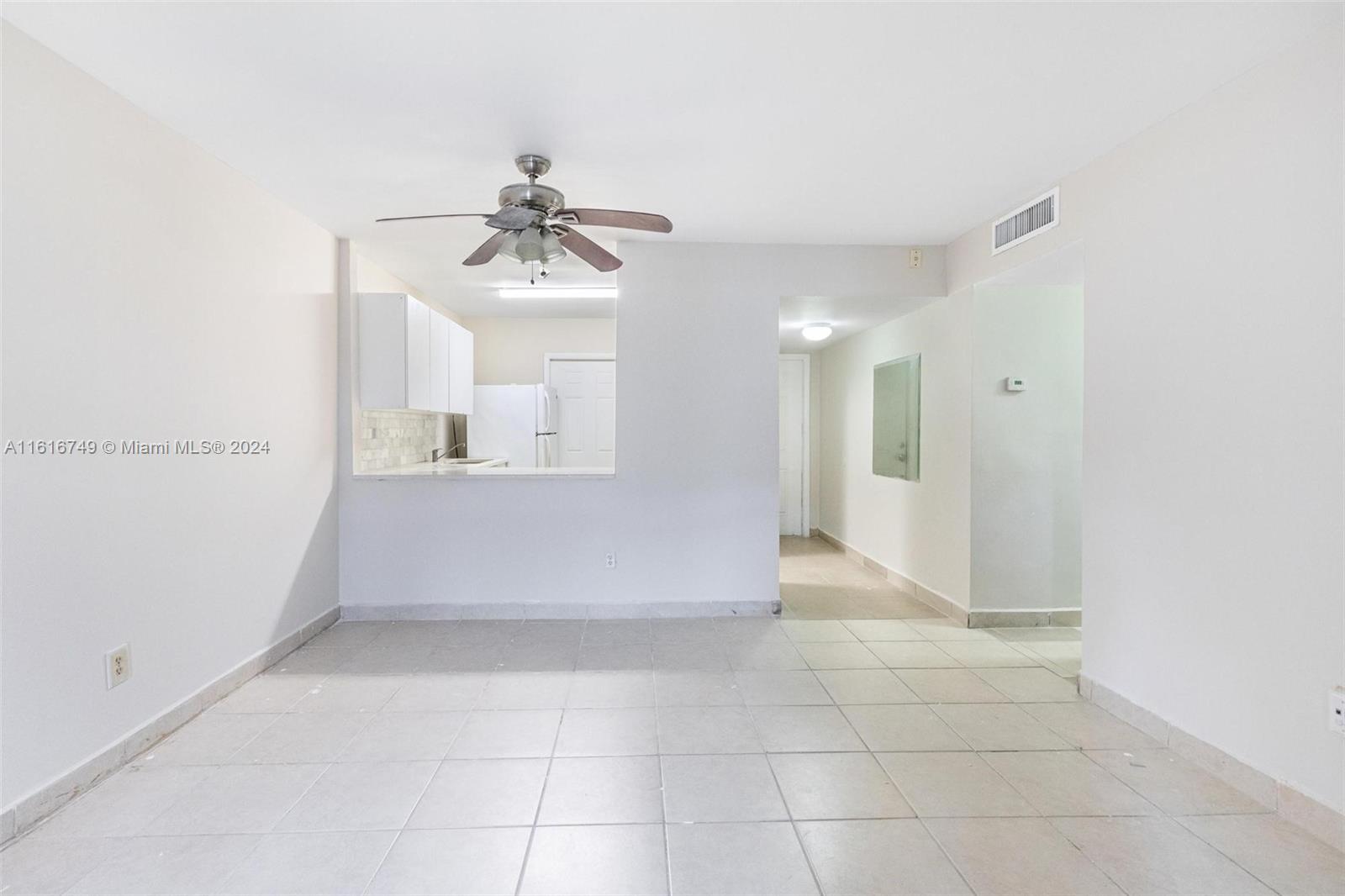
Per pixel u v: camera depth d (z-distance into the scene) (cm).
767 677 306
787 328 536
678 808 200
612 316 623
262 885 165
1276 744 198
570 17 179
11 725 184
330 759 227
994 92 220
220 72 206
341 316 385
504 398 585
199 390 261
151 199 234
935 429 423
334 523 383
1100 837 186
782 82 214
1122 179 258
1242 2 172
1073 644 353
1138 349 250
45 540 194
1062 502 384
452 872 171
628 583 399
